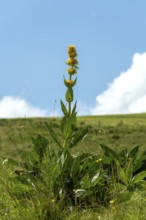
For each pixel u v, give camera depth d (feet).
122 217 22.49
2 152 41.98
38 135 28.32
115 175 27.22
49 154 26.94
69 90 27.14
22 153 27.71
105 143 50.85
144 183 27.53
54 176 25.71
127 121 119.24
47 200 23.36
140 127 98.02
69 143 27.50
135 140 76.84
